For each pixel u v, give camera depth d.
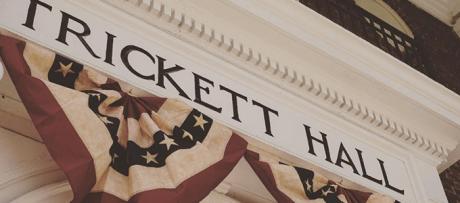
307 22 5.74
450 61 9.08
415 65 8.09
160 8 5.08
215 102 4.98
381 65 6.08
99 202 3.58
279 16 5.61
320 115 5.69
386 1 9.30
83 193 3.52
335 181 5.31
